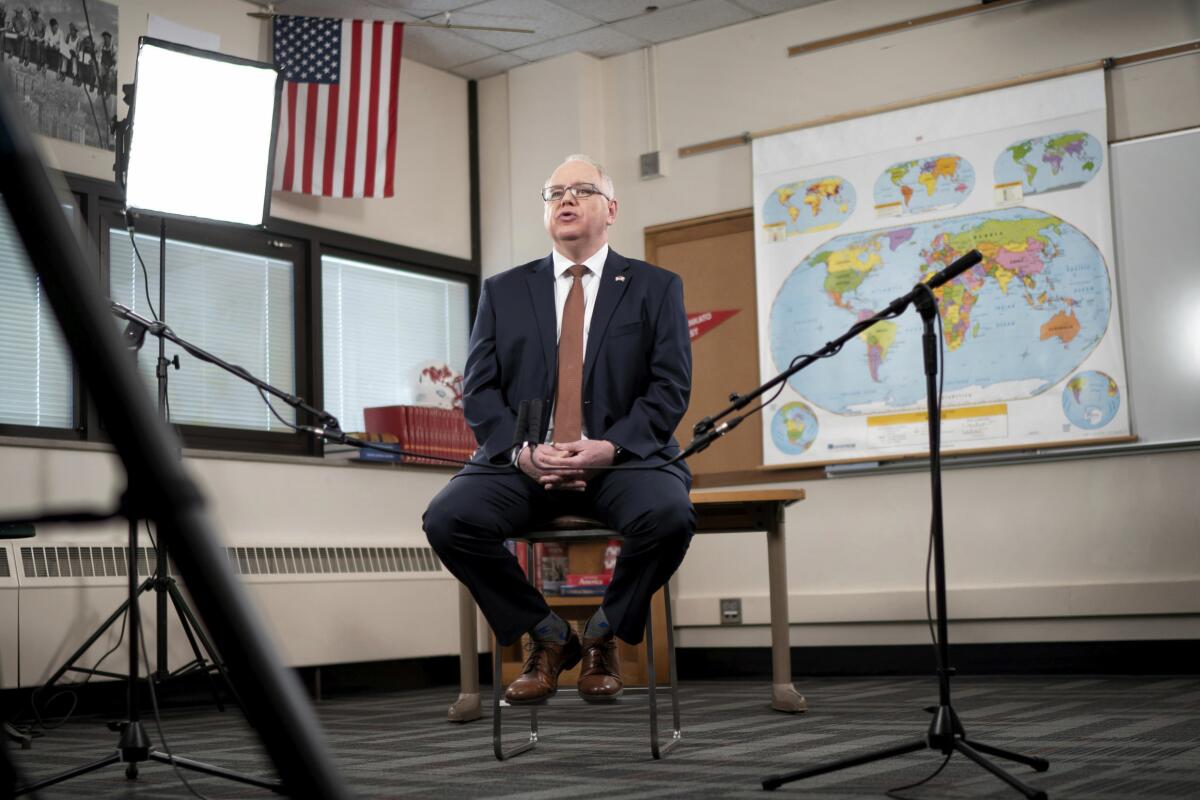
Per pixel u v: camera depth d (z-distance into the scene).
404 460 5.75
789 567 5.86
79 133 4.90
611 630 2.67
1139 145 5.18
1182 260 5.06
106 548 4.50
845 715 3.62
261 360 5.62
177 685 4.75
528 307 2.93
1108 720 3.20
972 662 5.35
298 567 5.16
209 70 3.84
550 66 6.51
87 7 4.96
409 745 3.13
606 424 2.81
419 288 6.42
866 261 5.73
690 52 6.30
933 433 2.14
